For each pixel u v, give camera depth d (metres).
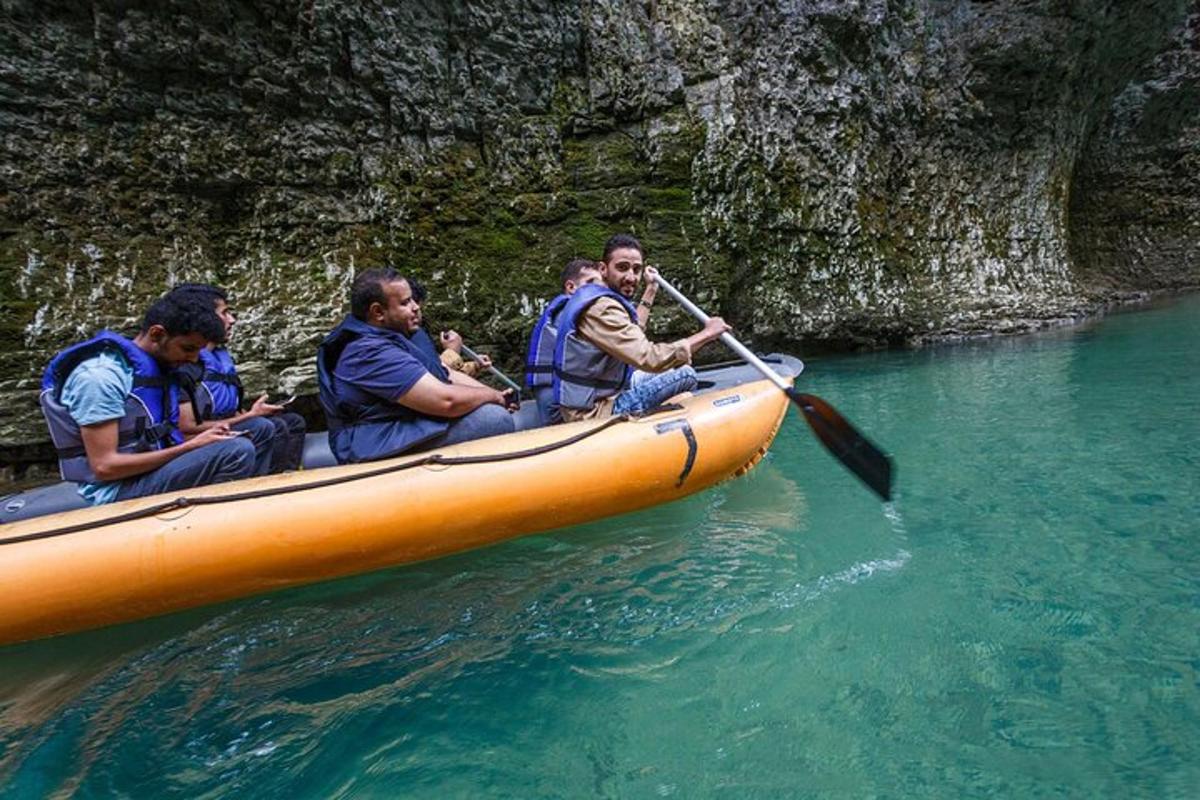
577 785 1.22
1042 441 3.24
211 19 4.41
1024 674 1.46
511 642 1.71
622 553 2.17
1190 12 10.80
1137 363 5.08
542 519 2.20
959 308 7.70
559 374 2.51
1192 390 4.08
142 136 4.36
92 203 4.21
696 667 1.56
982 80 8.38
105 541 1.77
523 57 5.72
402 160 5.26
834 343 7.09
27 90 4.02
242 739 1.39
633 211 5.96
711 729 1.35
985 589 1.85
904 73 7.98
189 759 1.33
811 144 7.07
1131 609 1.70
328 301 4.75
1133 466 2.80
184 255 4.47
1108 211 12.12
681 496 2.51
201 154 4.52
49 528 1.78
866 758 1.24
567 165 5.93
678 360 2.42
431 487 2.04
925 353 6.60
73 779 1.28
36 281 3.97
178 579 1.81
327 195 4.99
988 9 8.27
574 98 6.01
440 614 1.86
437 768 1.29
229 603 1.91
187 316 2.01
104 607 1.77
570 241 5.70
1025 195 9.20
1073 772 1.17
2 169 3.96
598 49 6.06
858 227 7.31
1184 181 12.09
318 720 1.44
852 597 1.84
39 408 3.79
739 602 1.84
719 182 6.31
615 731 1.37
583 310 2.40
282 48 4.71
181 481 2.00
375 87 5.10
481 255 5.42
